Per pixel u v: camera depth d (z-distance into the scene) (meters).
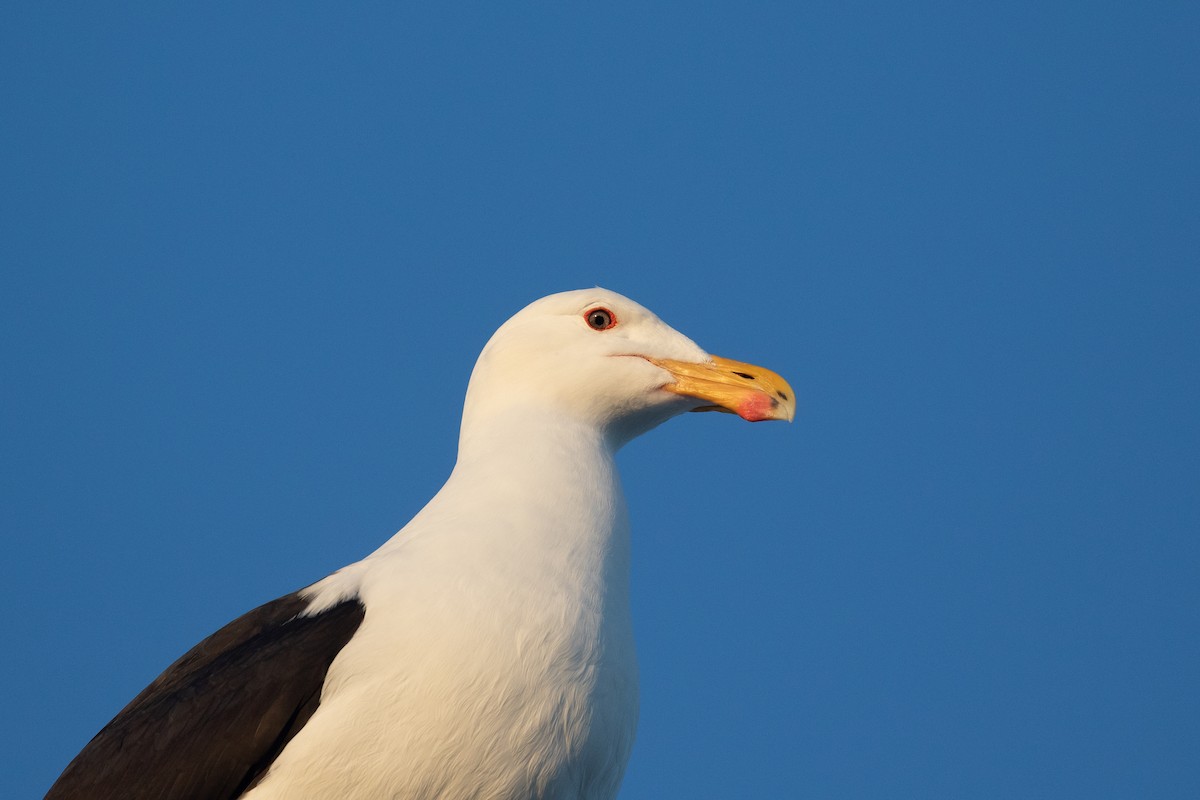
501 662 12.51
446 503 13.84
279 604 13.29
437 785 12.35
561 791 12.63
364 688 12.40
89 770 12.66
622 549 13.91
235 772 12.48
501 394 15.20
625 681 13.08
